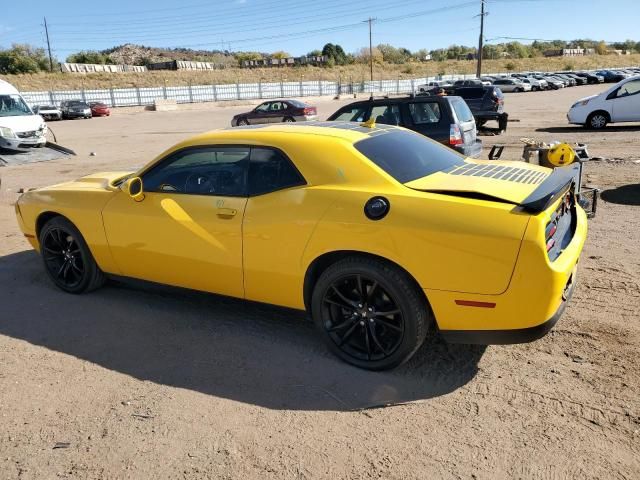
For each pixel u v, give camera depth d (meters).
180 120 33.00
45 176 12.71
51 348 3.91
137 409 3.13
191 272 4.02
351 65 97.44
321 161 3.49
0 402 3.24
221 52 162.62
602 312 4.11
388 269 3.20
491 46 117.94
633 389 3.12
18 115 16.27
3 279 5.35
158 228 4.06
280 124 4.19
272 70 86.75
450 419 2.94
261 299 3.81
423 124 10.02
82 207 4.52
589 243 5.80
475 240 2.94
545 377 3.29
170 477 2.59
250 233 3.62
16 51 74.69
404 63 106.25
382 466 2.61
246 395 3.24
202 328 4.14
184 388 3.34
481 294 2.98
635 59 108.81
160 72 77.44
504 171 3.73
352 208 3.27
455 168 3.81
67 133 26.11
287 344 3.85
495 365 3.46
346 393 3.23
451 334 3.19
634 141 13.72
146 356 3.75
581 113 17.17
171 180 4.10
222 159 3.86
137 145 19.22
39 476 2.62
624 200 7.63
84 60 104.25
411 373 3.42
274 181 3.62
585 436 2.75
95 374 3.53
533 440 2.74
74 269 4.84
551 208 3.10
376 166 3.40
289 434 2.87
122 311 4.50
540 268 2.86
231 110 44.41
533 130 17.72
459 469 2.56
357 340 3.53
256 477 2.57
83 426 2.99
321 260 3.46
